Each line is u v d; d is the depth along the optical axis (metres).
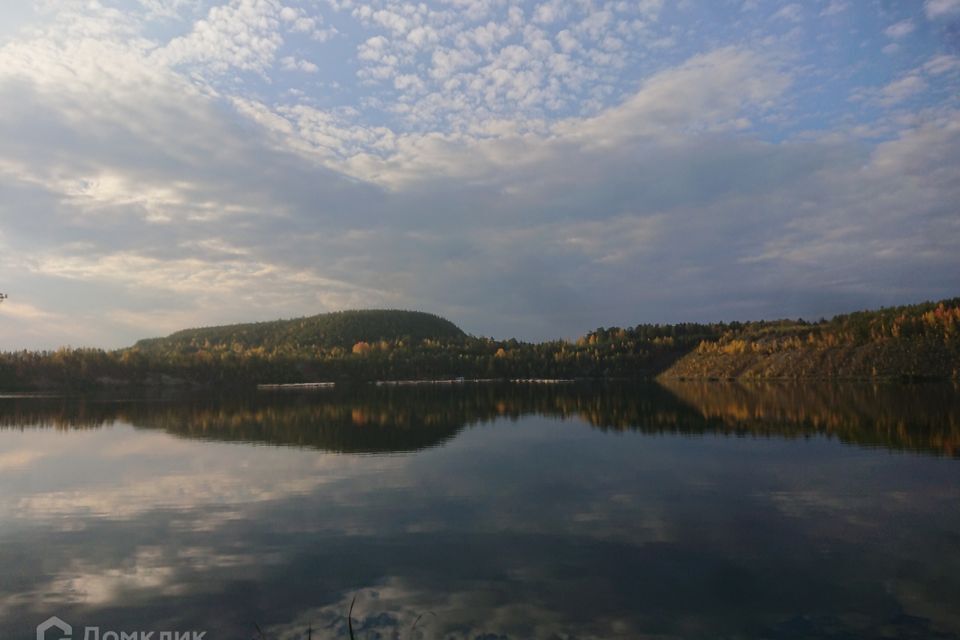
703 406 71.50
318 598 14.21
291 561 16.75
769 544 17.56
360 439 44.56
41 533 19.88
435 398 105.31
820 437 40.09
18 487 27.55
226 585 15.11
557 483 26.81
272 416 67.38
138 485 27.72
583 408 73.25
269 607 13.79
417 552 17.34
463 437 45.00
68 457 36.69
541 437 44.41
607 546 17.61
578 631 12.30
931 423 45.97
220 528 20.22
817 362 148.50
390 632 12.38
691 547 17.39
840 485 25.20
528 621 12.76
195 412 75.31
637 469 29.94
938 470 27.77
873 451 33.59
